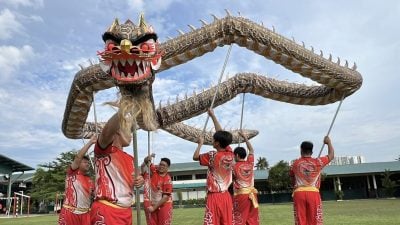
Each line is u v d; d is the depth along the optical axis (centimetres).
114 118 329
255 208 804
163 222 815
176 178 5853
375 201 3562
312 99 897
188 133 1041
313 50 789
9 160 3975
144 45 341
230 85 871
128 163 356
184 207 4441
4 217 3409
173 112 848
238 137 1062
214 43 741
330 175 4925
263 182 5084
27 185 5516
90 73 717
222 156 629
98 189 349
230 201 633
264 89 886
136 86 338
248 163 812
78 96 764
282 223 1448
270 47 748
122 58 333
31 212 4691
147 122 338
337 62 809
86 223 631
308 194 729
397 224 1276
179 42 721
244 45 757
